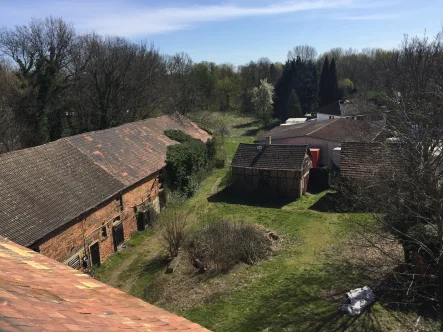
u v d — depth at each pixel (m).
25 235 16.08
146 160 28.22
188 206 29.20
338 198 28.50
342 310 14.77
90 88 42.72
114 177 23.31
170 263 19.66
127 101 44.66
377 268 17.55
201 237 20.94
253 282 17.56
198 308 15.89
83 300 4.81
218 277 18.14
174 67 54.38
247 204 29.09
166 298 16.77
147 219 25.91
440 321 13.49
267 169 30.36
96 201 20.56
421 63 22.91
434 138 12.77
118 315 4.49
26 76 38.91
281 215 26.27
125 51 43.72
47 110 39.03
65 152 22.67
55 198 18.94
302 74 76.06
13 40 37.84
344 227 23.16
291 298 16.02
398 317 14.11
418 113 13.16
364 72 78.19
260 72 99.75
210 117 60.47
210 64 90.56
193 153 32.34
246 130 67.31
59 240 17.86
